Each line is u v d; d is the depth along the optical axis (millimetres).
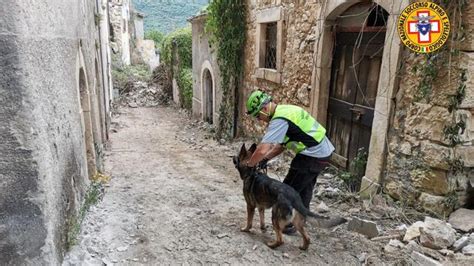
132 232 3859
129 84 20469
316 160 3562
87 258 3193
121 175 6414
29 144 2480
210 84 12641
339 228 3998
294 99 6809
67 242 3164
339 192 5047
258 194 3574
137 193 5270
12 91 2391
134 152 8648
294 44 6656
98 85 8281
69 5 4047
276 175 6227
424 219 3898
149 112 16453
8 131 2426
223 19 9352
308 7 6082
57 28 3311
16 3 2309
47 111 2818
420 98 3986
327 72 5855
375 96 4863
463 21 3520
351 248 3549
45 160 2621
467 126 3719
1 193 2486
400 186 4344
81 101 5277
